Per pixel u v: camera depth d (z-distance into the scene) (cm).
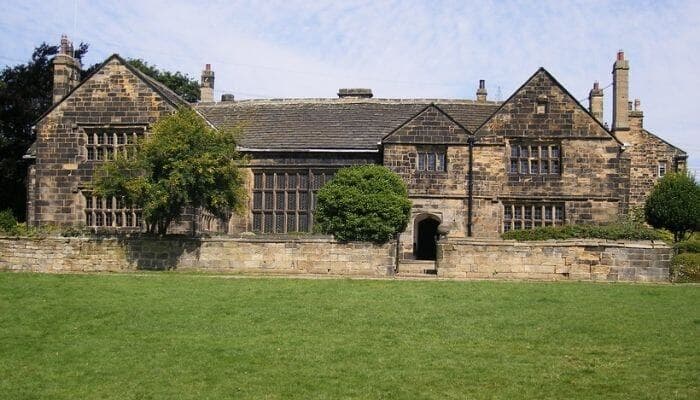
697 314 2158
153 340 1903
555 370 1633
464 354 1759
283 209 4081
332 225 3222
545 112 3894
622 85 4584
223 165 3186
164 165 3116
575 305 2297
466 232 3859
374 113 4428
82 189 3972
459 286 2670
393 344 1850
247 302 2333
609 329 1975
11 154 5412
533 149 3922
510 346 1828
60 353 1802
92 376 1628
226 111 4650
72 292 2511
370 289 2586
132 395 1507
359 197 3216
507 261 3052
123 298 2398
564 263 3019
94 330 2011
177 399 1480
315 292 2514
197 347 1830
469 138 3875
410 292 2525
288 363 1694
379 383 1554
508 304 2311
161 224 3356
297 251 3186
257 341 1881
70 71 4278
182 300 2362
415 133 3894
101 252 3288
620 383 1537
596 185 3862
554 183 3872
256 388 1534
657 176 5500
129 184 3088
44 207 3997
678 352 1758
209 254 3219
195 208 3691
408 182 3881
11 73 5503
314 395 1489
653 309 2234
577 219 3866
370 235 3177
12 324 2088
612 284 2780
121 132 3969
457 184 3878
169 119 3241
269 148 4078
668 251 2981
